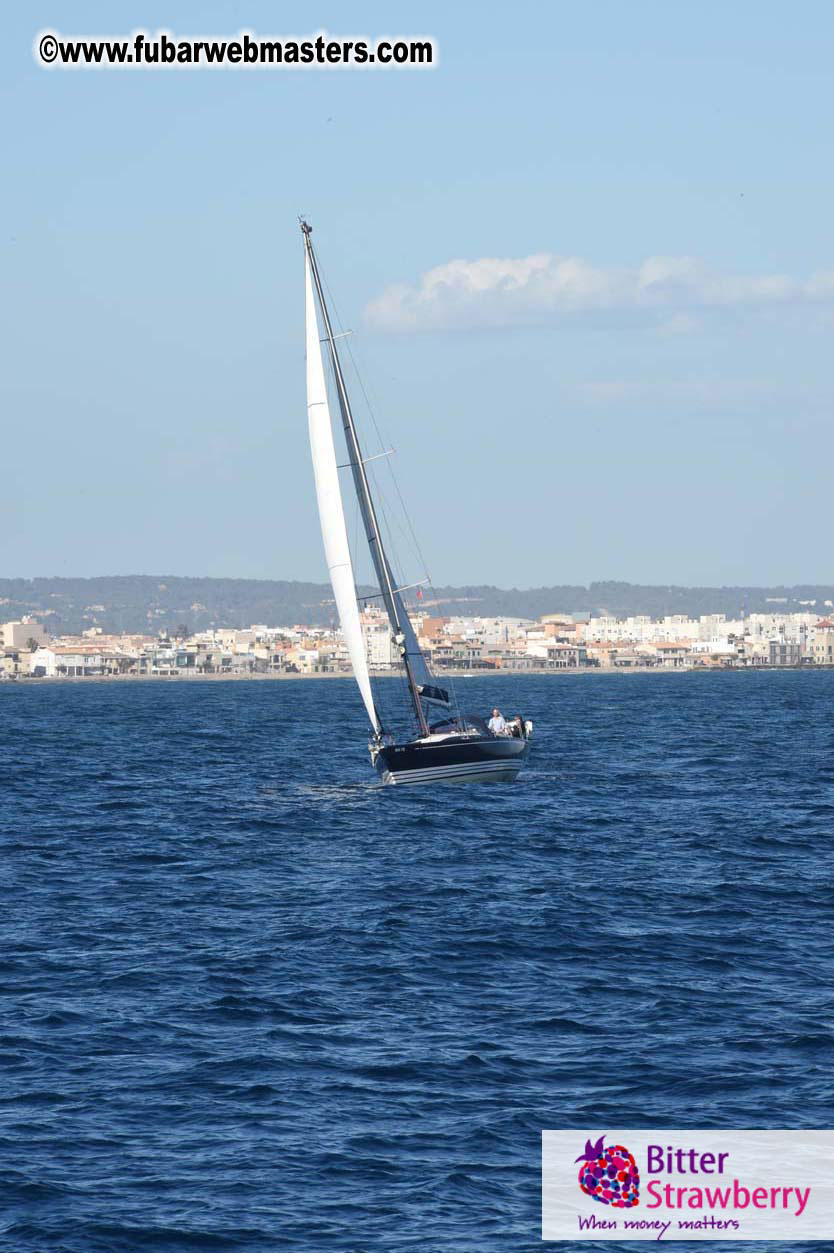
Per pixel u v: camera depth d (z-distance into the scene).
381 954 91.19
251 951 92.44
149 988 83.00
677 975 85.56
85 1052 70.88
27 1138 60.03
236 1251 50.91
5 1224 52.66
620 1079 66.75
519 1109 63.22
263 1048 71.25
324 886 117.44
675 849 136.38
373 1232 52.25
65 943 95.56
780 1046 71.19
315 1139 60.03
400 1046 71.56
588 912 104.38
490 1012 77.62
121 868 128.38
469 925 99.75
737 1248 51.84
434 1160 58.12
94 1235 51.88
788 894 111.75
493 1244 51.56
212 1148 59.06
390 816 161.38
